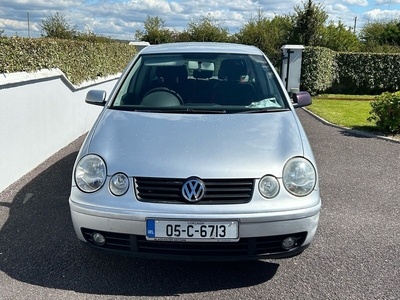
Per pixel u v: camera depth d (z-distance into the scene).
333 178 5.34
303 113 11.24
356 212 4.23
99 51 8.95
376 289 2.85
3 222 3.85
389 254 3.35
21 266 3.11
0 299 2.69
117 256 3.28
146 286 2.87
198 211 2.57
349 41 30.08
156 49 4.42
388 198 4.65
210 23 28.84
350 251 3.40
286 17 27.55
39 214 4.03
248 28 27.41
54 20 24.45
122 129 3.11
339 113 11.12
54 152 6.27
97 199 2.69
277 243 2.73
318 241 3.57
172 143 2.88
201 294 2.79
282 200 2.67
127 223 2.62
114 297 2.74
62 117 6.62
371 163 6.06
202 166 2.67
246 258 2.68
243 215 2.58
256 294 2.79
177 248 2.65
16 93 4.94
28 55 5.51
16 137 4.95
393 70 16.19
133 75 4.02
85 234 2.79
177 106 3.58
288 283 2.92
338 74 16.61
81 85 7.59
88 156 2.83
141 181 2.66
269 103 3.66
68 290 2.81
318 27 26.34
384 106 7.96
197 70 4.04
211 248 2.65
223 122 3.21
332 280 2.96
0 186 4.59
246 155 2.78
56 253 3.30
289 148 2.89
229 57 4.19
